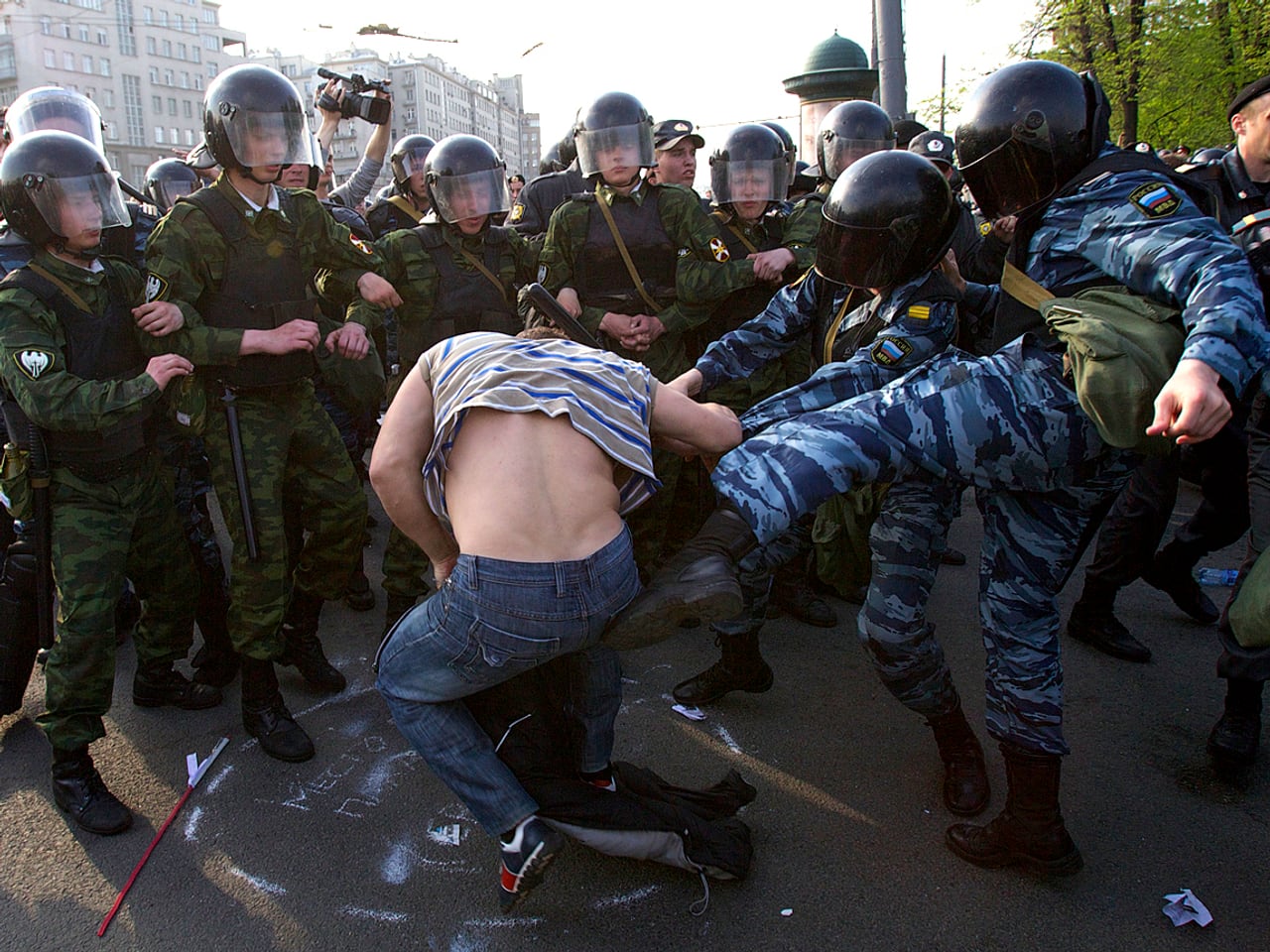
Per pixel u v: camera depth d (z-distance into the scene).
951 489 2.46
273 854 2.49
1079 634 3.62
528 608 1.79
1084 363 1.83
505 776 2.01
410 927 2.22
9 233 3.28
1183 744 2.94
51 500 2.69
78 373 2.66
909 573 2.45
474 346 1.97
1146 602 4.02
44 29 75.44
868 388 2.36
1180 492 5.55
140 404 2.61
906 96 7.32
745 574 2.91
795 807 2.65
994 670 2.33
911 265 2.38
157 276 2.74
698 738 3.02
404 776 2.84
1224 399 1.63
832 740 2.99
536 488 1.82
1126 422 1.80
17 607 2.95
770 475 1.94
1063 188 2.06
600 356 1.99
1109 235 1.93
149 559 2.99
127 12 82.00
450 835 2.56
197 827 2.61
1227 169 3.22
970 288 2.81
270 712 3.00
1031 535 2.23
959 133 2.17
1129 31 12.23
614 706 2.28
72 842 2.55
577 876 2.38
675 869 2.40
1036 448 2.00
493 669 1.88
